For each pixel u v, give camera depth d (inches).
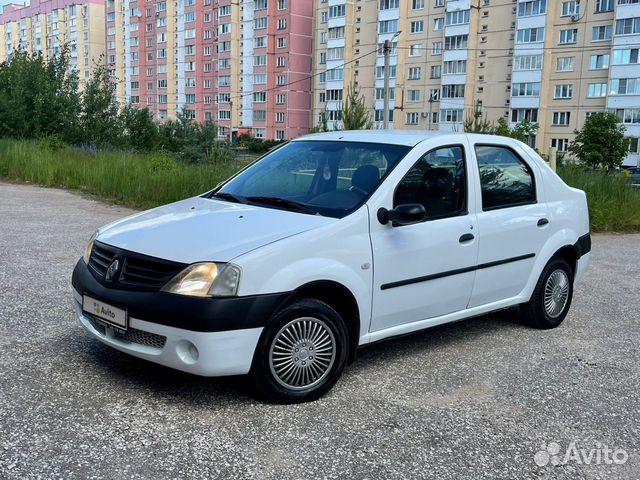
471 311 203.0
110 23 4114.2
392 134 201.3
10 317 210.8
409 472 130.3
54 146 827.4
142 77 3941.9
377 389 171.2
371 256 168.9
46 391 156.3
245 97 3385.8
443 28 2623.0
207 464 128.2
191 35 3599.9
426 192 187.0
